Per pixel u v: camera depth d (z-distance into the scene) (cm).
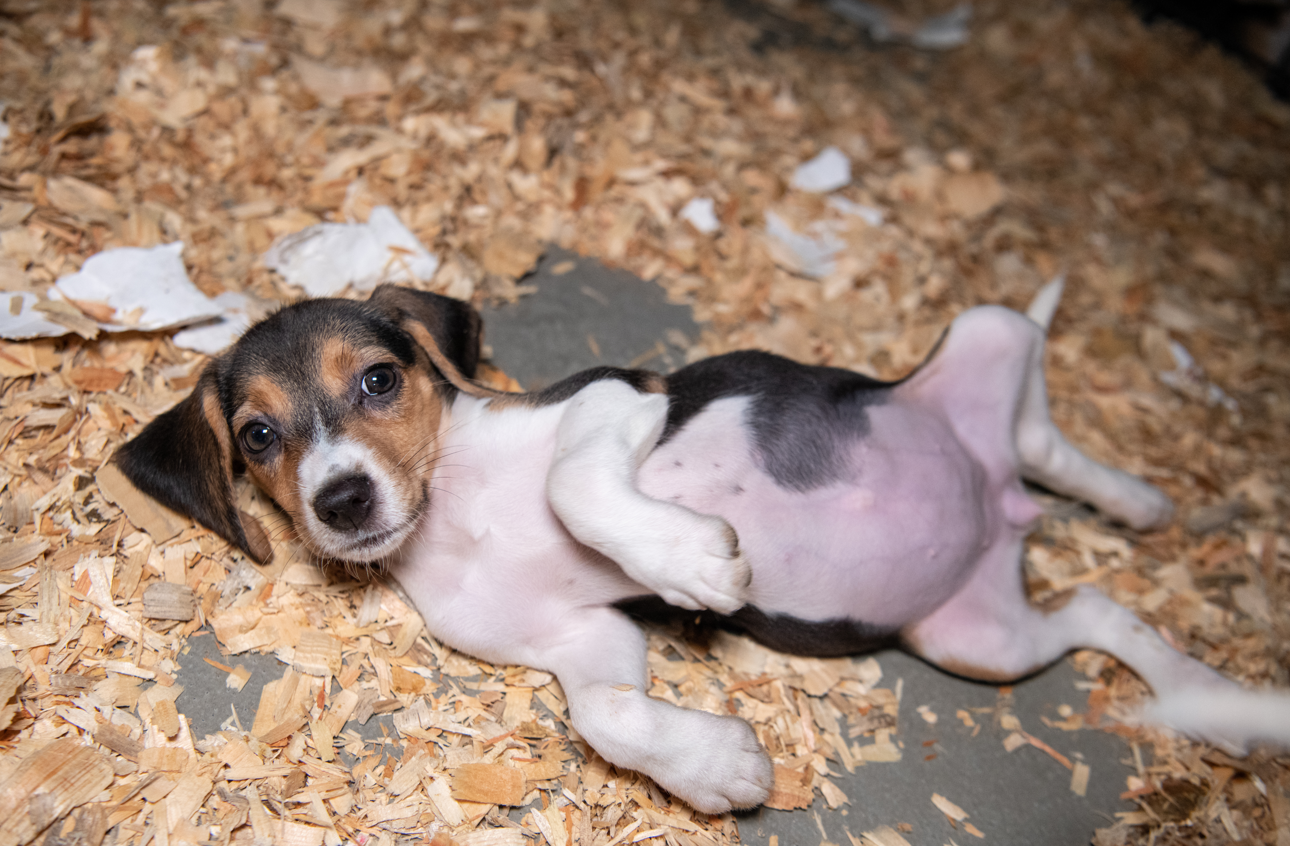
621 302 78
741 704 60
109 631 57
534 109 88
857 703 62
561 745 57
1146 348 84
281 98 84
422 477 57
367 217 78
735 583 53
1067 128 108
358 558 56
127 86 82
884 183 92
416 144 83
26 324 64
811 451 60
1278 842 59
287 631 59
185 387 66
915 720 62
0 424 62
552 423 58
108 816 52
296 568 60
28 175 73
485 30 95
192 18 88
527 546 58
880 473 60
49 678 55
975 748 62
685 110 93
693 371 62
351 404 56
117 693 55
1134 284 89
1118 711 64
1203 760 62
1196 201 100
